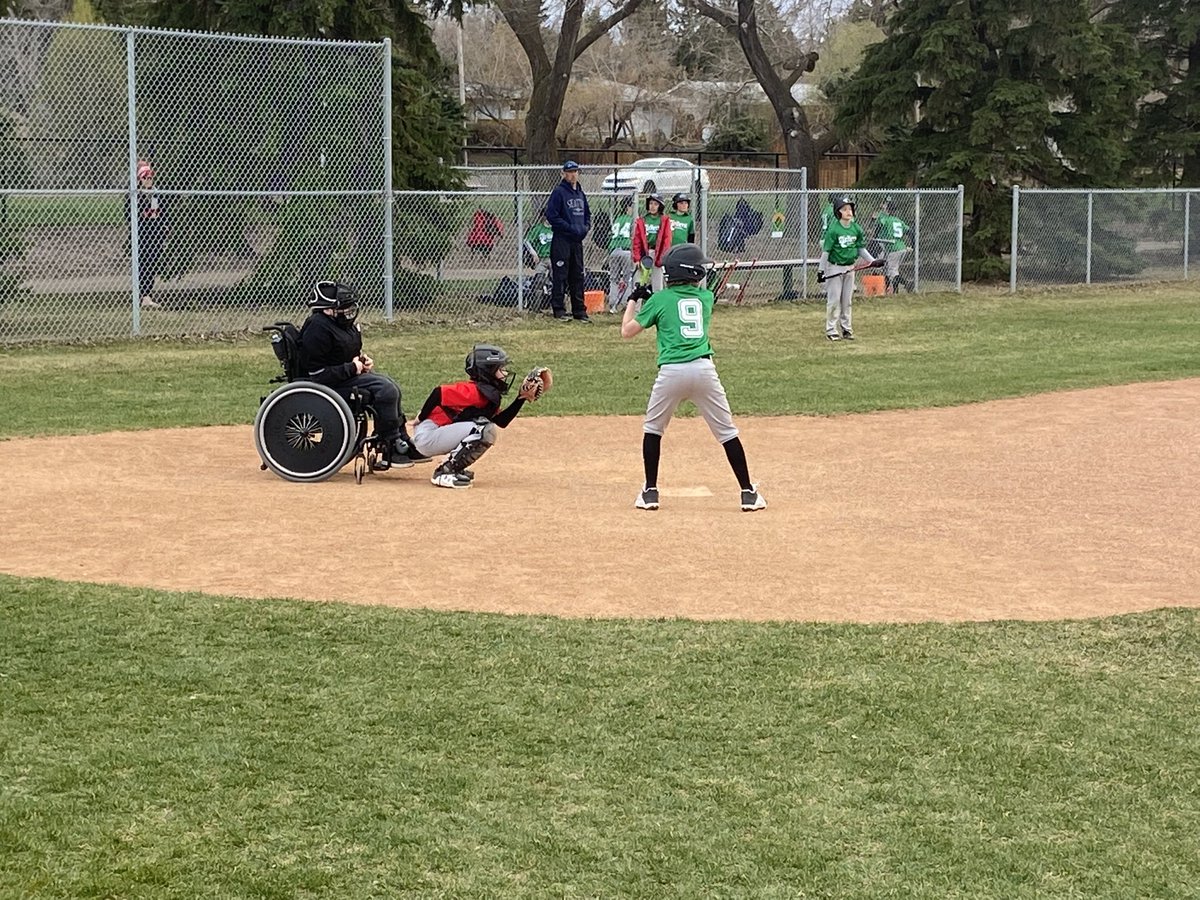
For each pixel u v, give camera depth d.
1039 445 11.61
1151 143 36.53
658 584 7.16
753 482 10.02
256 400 13.64
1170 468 10.59
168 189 18.48
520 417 13.03
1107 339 19.67
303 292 19.42
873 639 6.27
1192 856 4.27
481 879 4.07
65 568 7.34
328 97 19.31
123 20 26.53
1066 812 4.55
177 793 4.61
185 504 8.98
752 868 4.15
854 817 4.50
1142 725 5.29
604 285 23.06
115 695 5.48
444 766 4.85
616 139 59.34
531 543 7.99
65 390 14.00
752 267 23.78
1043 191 27.17
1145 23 38.44
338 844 4.27
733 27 41.78
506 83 61.12
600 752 4.99
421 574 7.29
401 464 10.06
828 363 17.12
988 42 30.78
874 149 49.78
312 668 5.81
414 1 29.12
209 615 6.49
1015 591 7.13
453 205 21.84
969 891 4.03
